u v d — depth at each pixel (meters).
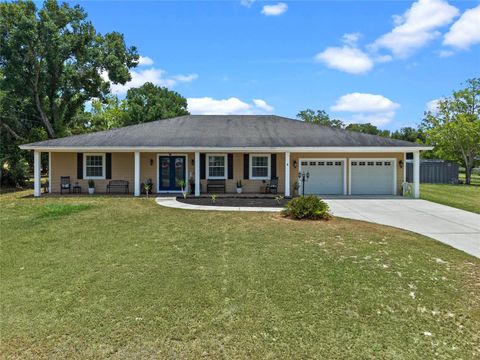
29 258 7.39
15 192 20.34
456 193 20.41
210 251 7.87
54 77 27.02
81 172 19.11
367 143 17.77
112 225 10.52
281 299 5.45
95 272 6.55
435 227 10.64
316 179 19.23
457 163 30.64
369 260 7.28
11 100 24.70
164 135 18.91
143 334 4.44
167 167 19.34
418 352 4.15
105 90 29.23
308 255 7.57
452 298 5.56
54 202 15.24
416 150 17.52
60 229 9.98
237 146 16.97
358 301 5.41
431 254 7.77
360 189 19.28
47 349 4.11
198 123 21.25
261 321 4.79
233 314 4.97
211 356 4.01
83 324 4.66
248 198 16.83
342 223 11.02
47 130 27.59
